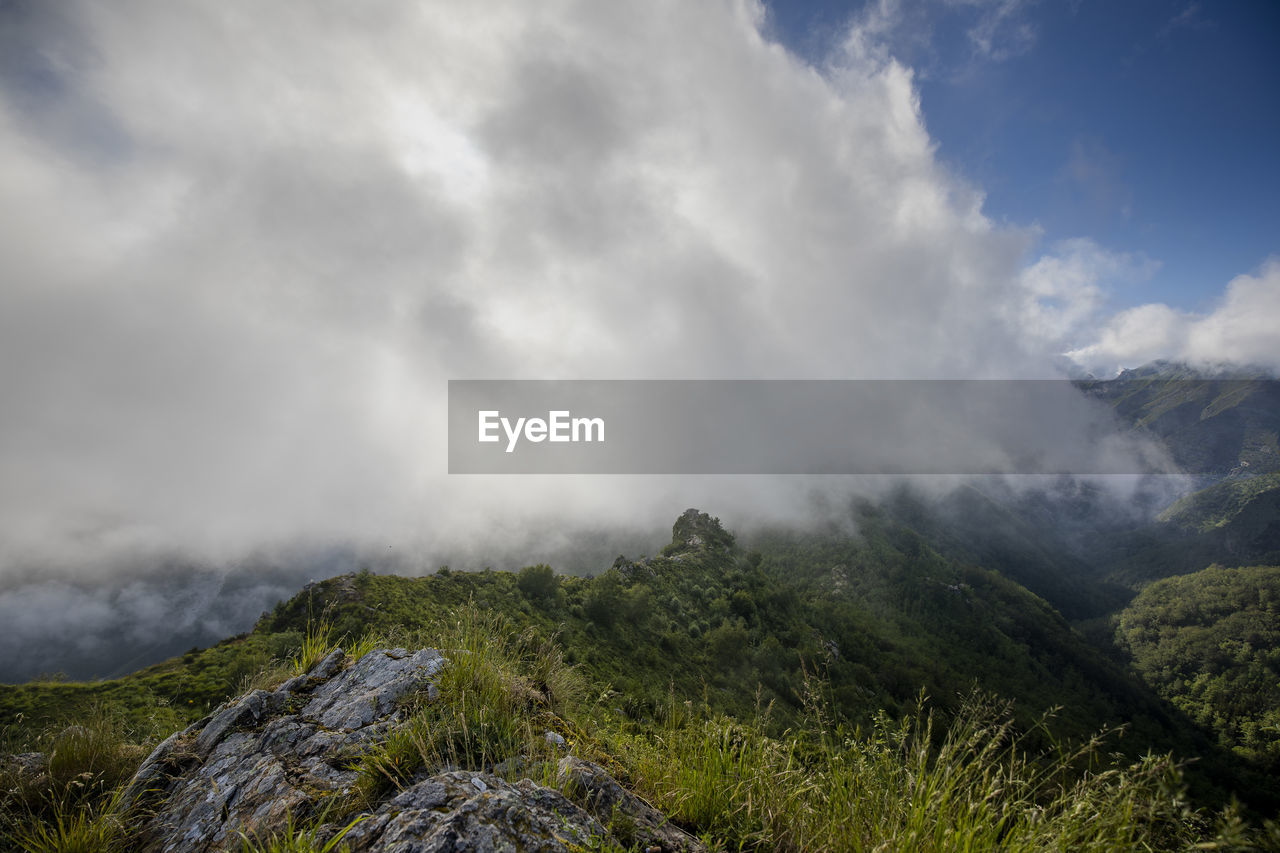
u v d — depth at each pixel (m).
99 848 4.00
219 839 3.77
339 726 4.70
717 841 3.83
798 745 4.41
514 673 5.57
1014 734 3.50
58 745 5.12
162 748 5.06
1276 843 2.47
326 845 3.14
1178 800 2.83
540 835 3.10
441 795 3.30
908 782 3.71
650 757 4.78
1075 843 3.08
